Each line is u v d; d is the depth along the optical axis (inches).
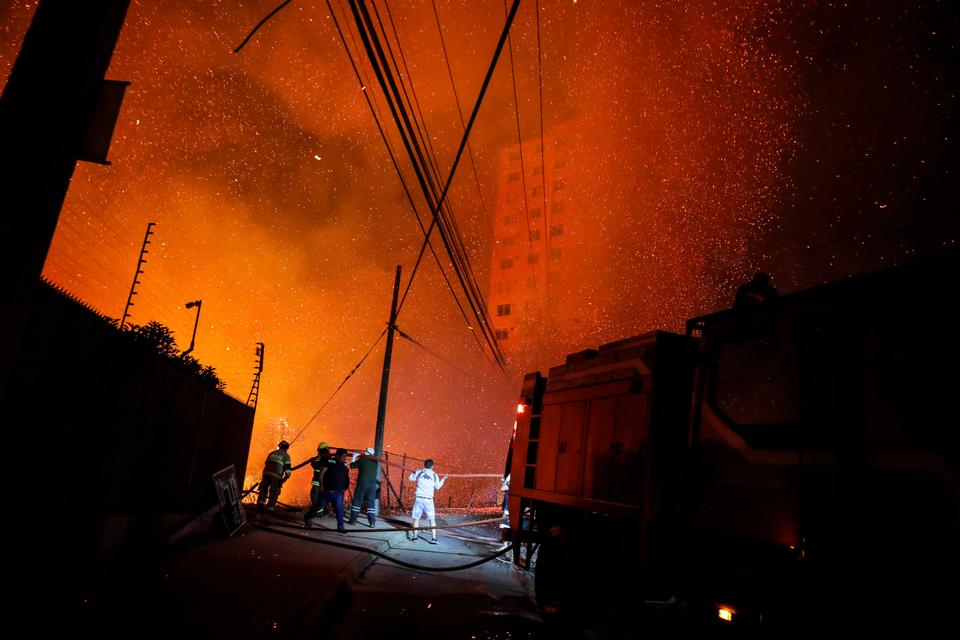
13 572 183.9
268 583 243.8
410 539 506.6
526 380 348.8
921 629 122.3
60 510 208.4
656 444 212.2
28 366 181.5
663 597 203.0
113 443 240.4
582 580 245.3
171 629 168.6
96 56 130.0
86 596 189.3
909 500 130.8
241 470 499.2
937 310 136.7
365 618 240.1
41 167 120.4
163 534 302.0
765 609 156.2
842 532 142.2
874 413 143.7
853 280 157.6
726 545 178.5
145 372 260.1
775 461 167.3
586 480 252.5
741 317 193.3
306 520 467.5
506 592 337.4
